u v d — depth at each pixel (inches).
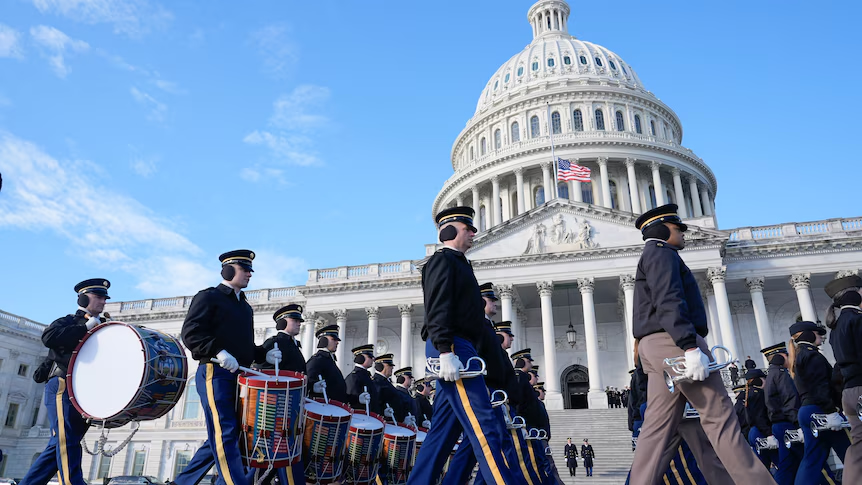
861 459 312.3
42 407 2677.2
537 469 394.6
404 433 480.7
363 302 2202.3
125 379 318.7
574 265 1969.7
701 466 260.8
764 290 2090.3
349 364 2301.9
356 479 413.1
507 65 3700.8
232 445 295.6
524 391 431.5
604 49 3646.7
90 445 2255.2
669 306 234.8
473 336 272.7
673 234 262.8
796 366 380.8
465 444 290.7
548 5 4010.8
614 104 3203.7
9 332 2568.9
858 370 315.3
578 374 2215.8
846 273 1900.8
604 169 2923.2
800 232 2015.3
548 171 2952.8
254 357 362.9
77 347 335.6
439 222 290.8
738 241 1995.6
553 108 3206.2
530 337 2284.7
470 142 3538.4
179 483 332.5
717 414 228.2
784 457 445.7
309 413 361.7
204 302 317.4
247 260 346.3
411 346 2160.4
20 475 2471.7
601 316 2239.2
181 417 2260.1
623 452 1365.7
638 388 589.6
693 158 3093.0
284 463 300.4
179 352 344.5
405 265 2251.5
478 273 2038.6
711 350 252.7
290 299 2384.4
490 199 3154.5
